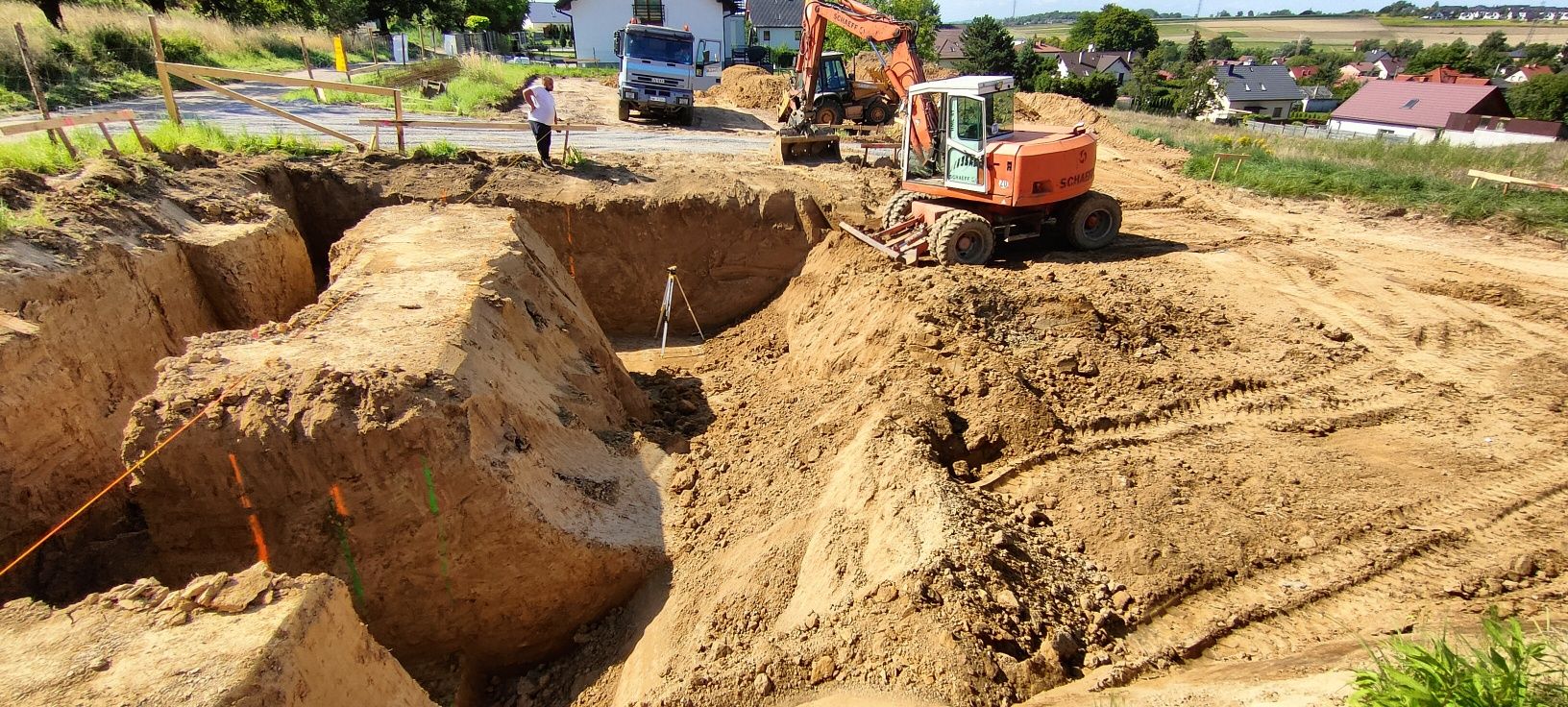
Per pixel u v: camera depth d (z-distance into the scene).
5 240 7.14
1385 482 6.52
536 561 6.46
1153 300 9.94
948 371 7.95
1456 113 44.12
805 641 5.21
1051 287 10.20
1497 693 3.36
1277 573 5.54
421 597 6.32
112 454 7.29
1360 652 4.55
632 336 13.15
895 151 16.81
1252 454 6.93
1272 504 6.23
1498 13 179.62
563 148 15.41
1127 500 6.28
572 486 7.15
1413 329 9.46
